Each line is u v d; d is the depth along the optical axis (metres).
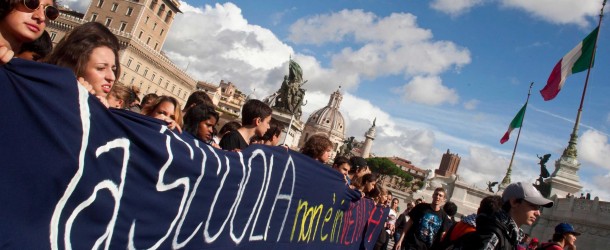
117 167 2.83
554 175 34.66
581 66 28.33
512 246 4.32
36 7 2.61
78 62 3.21
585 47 28.17
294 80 44.44
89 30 3.37
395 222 13.20
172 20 96.25
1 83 2.17
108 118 2.71
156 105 4.67
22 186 2.30
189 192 3.54
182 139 3.42
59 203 2.48
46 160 2.37
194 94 5.97
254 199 4.82
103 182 2.73
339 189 7.38
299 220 6.27
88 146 2.59
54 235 2.47
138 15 84.75
